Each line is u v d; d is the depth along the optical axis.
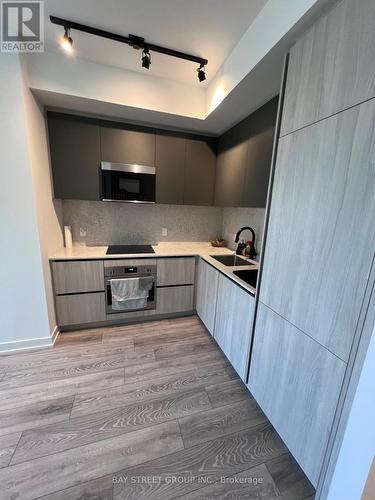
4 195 1.80
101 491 1.11
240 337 1.77
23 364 1.93
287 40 1.20
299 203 1.14
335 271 0.96
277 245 1.31
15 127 1.72
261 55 1.36
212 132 2.69
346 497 0.90
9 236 1.88
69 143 2.24
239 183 2.24
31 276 2.00
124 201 2.49
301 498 1.12
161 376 1.86
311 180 1.07
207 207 3.25
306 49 1.07
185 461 1.25
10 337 2.04
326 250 1.00
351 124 0.87
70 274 2.29
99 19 1.49
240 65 1.60
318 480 1.07
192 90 2.22
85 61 1.91
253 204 2.00
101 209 2.81
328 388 1.01
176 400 1.64
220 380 1.85
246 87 1.67
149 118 2.33
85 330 2.48
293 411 1.23
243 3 1.32
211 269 2.32
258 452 1.32
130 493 1.11
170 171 2.62
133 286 2.47
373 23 0.78
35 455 1.25
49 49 1.80
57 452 1.27
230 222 3.09
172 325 2.65
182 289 2.73
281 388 1.32
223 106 1.97
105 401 1.60
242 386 1.79
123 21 1.49
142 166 2.47
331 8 0.97
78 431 1.39
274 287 1.35
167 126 2.53
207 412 1.56
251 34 1.46
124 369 1.92
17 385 1.71
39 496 1.08
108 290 2.45
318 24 1.00
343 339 0.93
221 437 1.39
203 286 2.56
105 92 1.99
